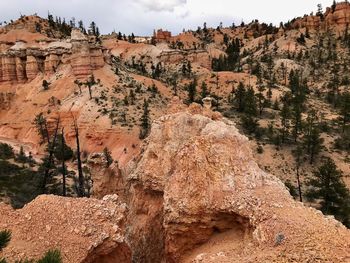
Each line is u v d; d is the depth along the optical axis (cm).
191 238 2217
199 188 2217
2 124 11862
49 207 2114
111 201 2247
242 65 18750
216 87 13962
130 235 2830
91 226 2061
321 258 1581
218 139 2352
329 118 10544
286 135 8806
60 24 19550
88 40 12731
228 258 1778
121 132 9650
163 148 2828
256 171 2281
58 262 1291
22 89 13088
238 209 2050
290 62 17438
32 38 14562
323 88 14712
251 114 10219
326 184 5591
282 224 1819
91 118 10375
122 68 13712
